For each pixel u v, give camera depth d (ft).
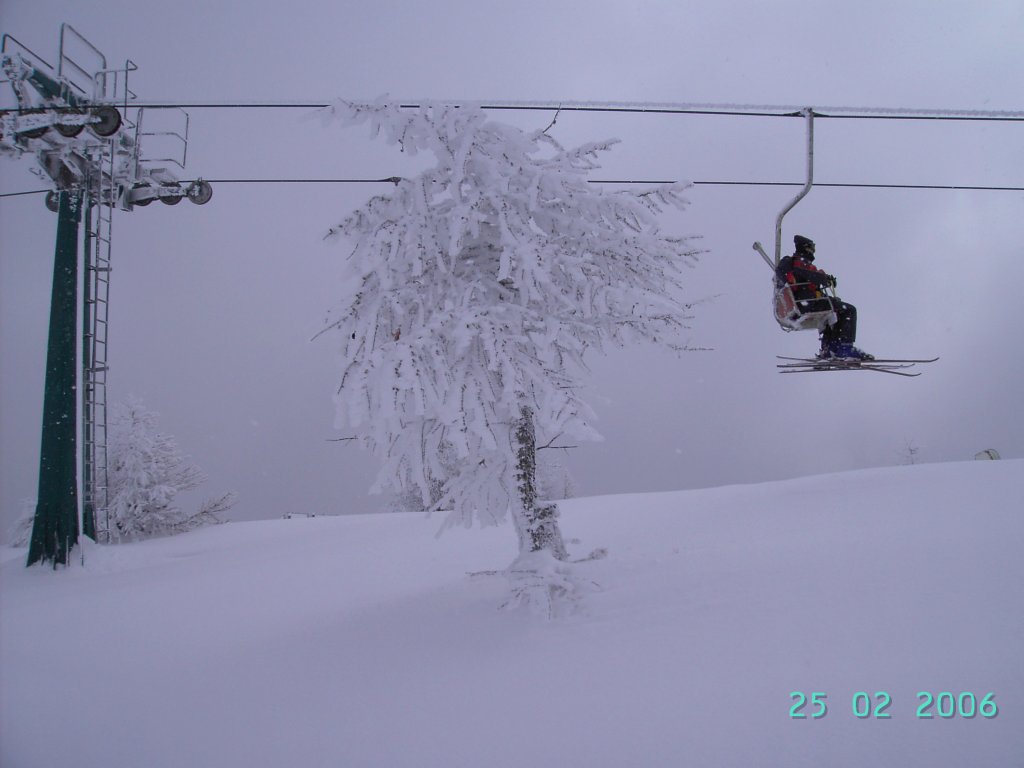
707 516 35.58
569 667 16.69
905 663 14.20
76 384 49.85
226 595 34.50
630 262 23.45
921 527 24.06
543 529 22.39
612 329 24.23
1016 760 11.05
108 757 16.80
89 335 51.13
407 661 19.16
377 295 21.89
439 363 20.15
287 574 38.52
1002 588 17.03
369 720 16.11
